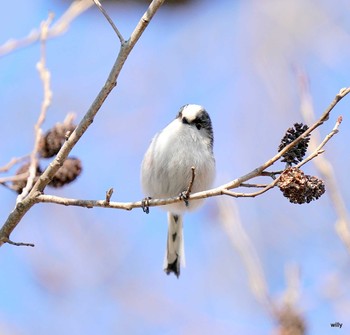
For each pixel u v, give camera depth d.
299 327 10.25
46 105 9.23
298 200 7.62
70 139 8.30
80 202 8.37
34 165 8.95
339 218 9.52
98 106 8.20
